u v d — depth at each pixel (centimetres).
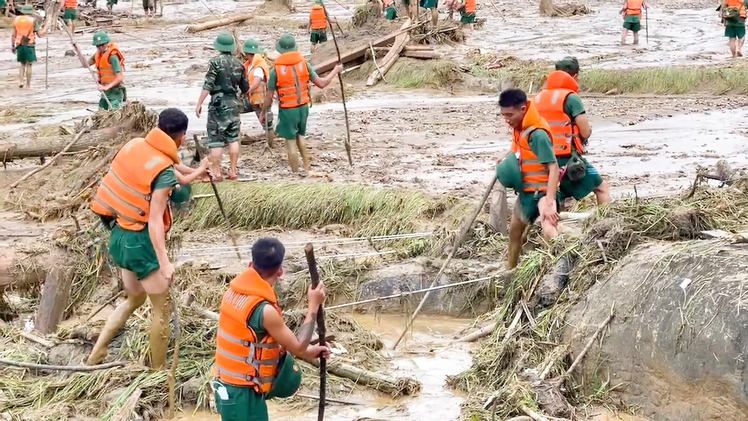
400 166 1439
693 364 654
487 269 965
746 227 824
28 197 1313
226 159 1490
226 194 1229
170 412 734
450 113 1894
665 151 1511
